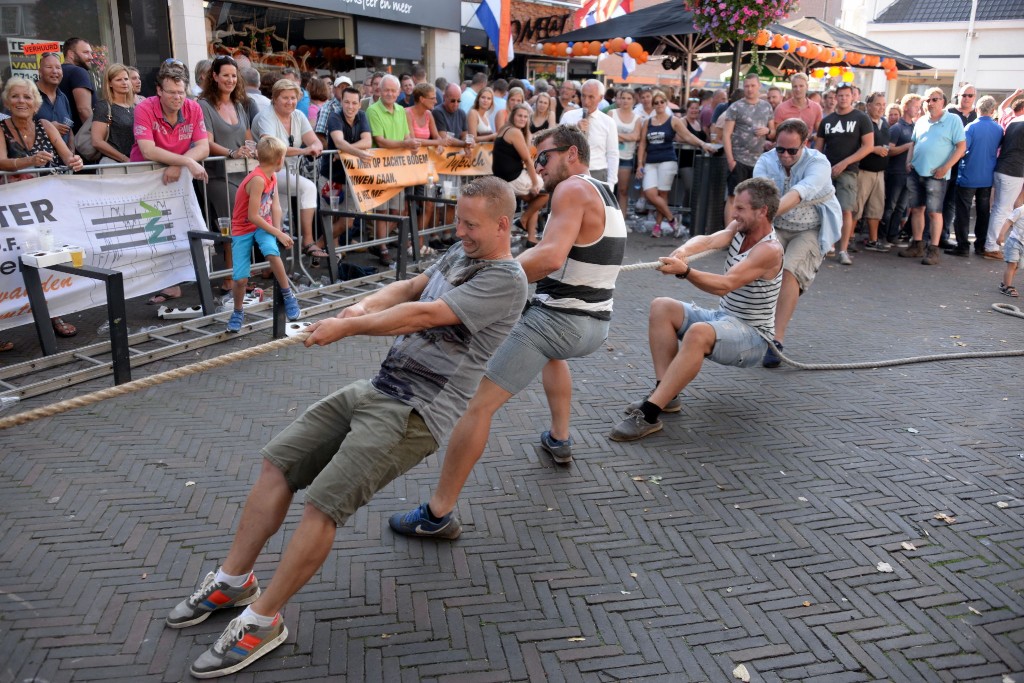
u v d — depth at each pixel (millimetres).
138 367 5367
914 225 10320
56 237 5395
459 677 2705
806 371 5902
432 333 2822
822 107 11797
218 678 2648
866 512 3891
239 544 2840
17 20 8883
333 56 13484
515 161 8109
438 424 2787
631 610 3100
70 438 4254
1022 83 25547
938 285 8930
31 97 5598
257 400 4871
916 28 27000
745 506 3912
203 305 6160
